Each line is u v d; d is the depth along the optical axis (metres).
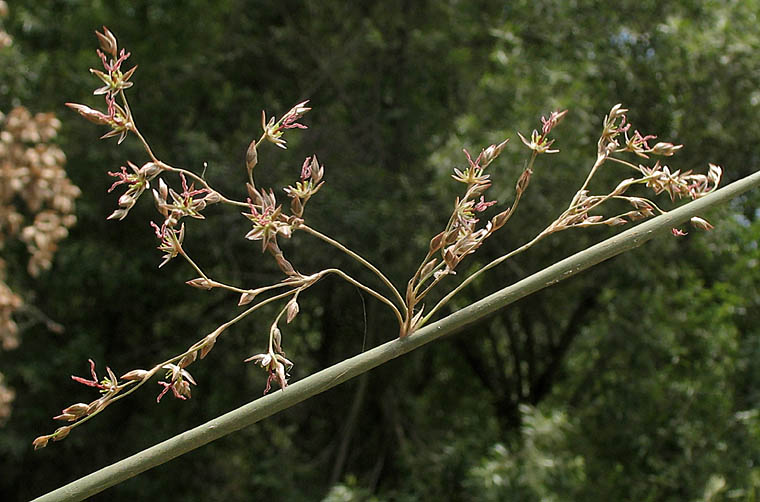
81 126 6.99
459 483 6.70
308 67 7.83
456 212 0.90
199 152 6.63
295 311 0.85
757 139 6.24
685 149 6.23
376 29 7.16
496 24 6.91
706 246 6.17
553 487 5.69
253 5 7.68
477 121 6.01
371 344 7.19
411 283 0.88
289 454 7.43
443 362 8.98
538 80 6.02
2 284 4.52
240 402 7.77
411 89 7.39
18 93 6.49
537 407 7.53
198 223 6.89
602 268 6.46
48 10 7.57
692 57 5.94
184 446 0.83
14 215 4.34
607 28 6.28
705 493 5.36
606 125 0.95
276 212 0.88
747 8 6.14
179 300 7.85
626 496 5.97
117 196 7.12
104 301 7.66
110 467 0.83
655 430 5.99
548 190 5.82
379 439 7.60
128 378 0.82
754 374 5.76
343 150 7.14
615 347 6.25
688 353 6.12
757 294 6.21
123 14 7.74
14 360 6.98
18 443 7.04
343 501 6.34
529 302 7.59
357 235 6.61
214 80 7.62
